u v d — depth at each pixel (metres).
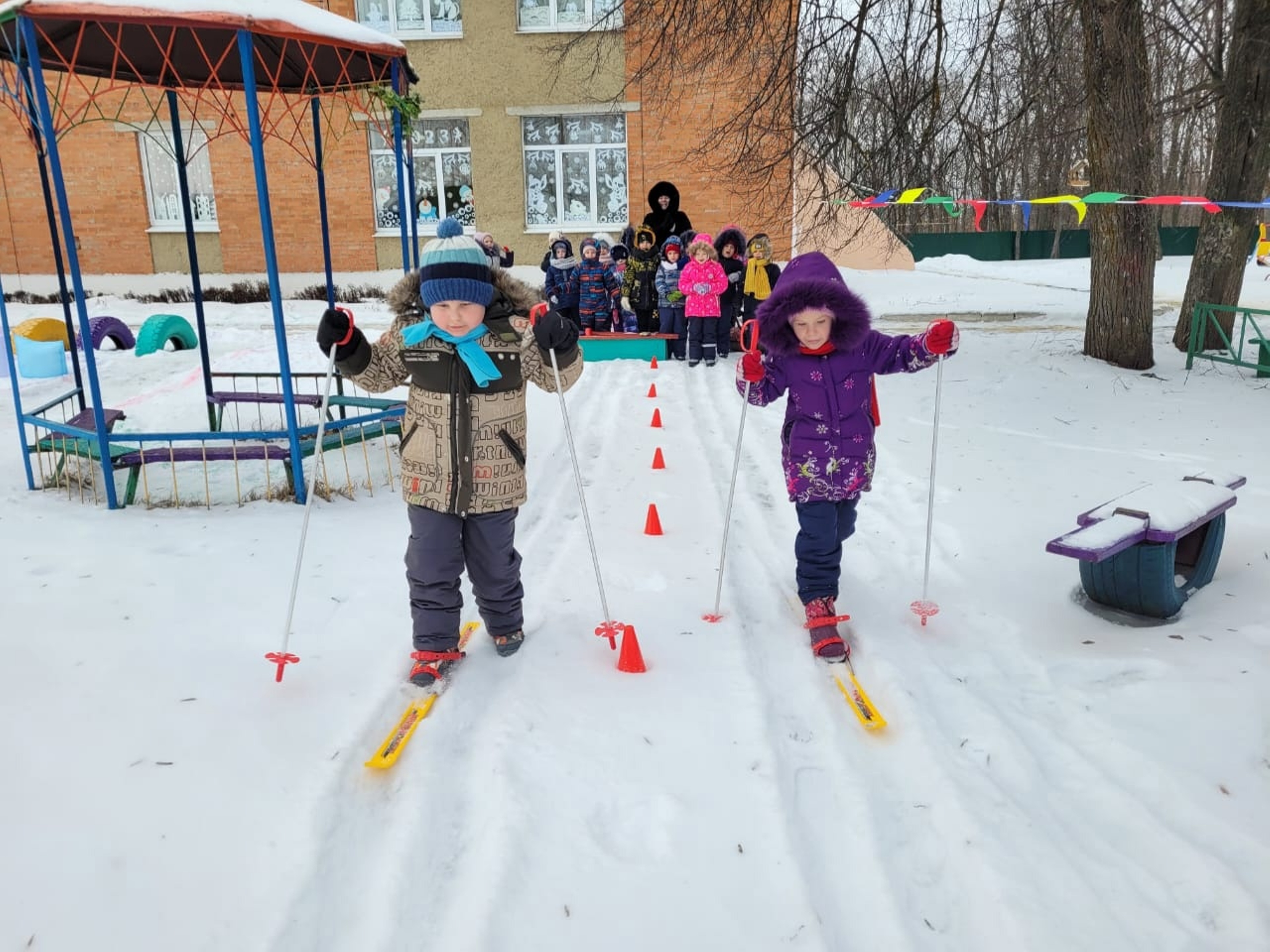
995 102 9.70
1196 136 20.98
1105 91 8.78
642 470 6.20
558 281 11.74
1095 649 3.43
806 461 3.51
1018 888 2.19
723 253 11.08
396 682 3.16
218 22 4.55
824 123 9.27
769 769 2.68
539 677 3.22
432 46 17.47
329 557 4.38
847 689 3.18
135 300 18.52
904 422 7.35
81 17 4.48
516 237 18.31
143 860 2.23
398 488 5.78
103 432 5.15
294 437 5.33
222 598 3.85
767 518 5.14
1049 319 14.30
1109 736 2.85
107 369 10.77
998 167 9.91
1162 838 2.37
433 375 3.08
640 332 11.82
